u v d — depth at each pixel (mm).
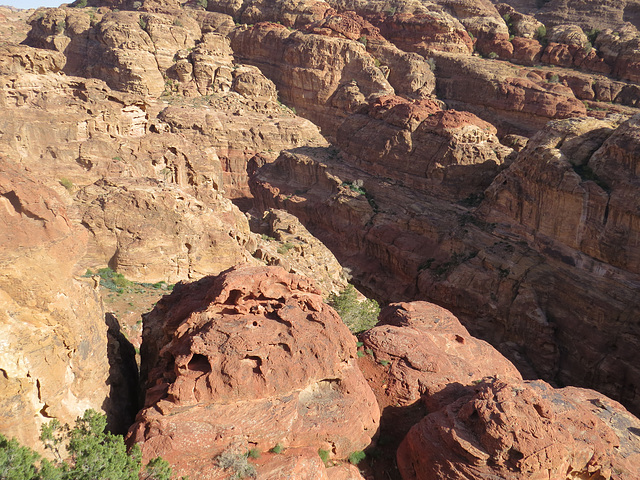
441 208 58375
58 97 39375
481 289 47812
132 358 24672
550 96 78000
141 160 41594
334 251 62469
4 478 12703
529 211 49812
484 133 61750
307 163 70812
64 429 16656
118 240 32938
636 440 22250
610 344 40125
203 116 81625
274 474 17891
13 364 15289
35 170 36469
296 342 20734
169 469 16484
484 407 19969
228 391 19031
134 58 84125
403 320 30359
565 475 19688
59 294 17125
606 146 44812
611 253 42250
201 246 35406
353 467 20625
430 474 19828
